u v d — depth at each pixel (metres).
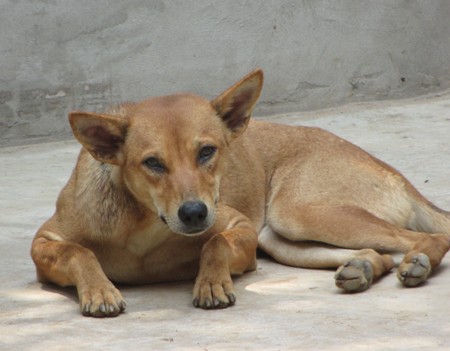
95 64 21.53
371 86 24.67
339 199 11.60
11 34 20.70
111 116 9.98
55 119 21.33
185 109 10.17
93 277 9.87
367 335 8.51
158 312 9.66
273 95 23.50
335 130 21.56
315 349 8.16
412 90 25.22
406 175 16.58
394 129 21.39
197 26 22.47
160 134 9.86
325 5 23.80
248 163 12.07
